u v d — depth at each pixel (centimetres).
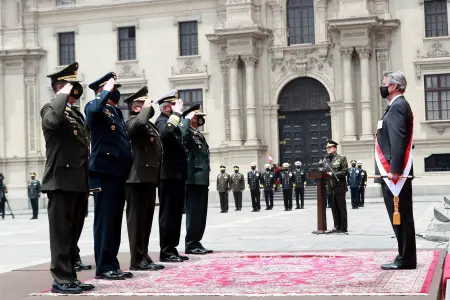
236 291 1266
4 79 6544
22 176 6488
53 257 1338
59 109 1305
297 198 5066
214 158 6097
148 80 6244
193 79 6128
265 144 6059
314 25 5947
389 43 5775
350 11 5703
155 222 3894
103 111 1484
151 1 6216
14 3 6512
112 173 1492
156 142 1659
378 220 3409
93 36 6381
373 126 5803
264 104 6047
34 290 1372
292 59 5975
